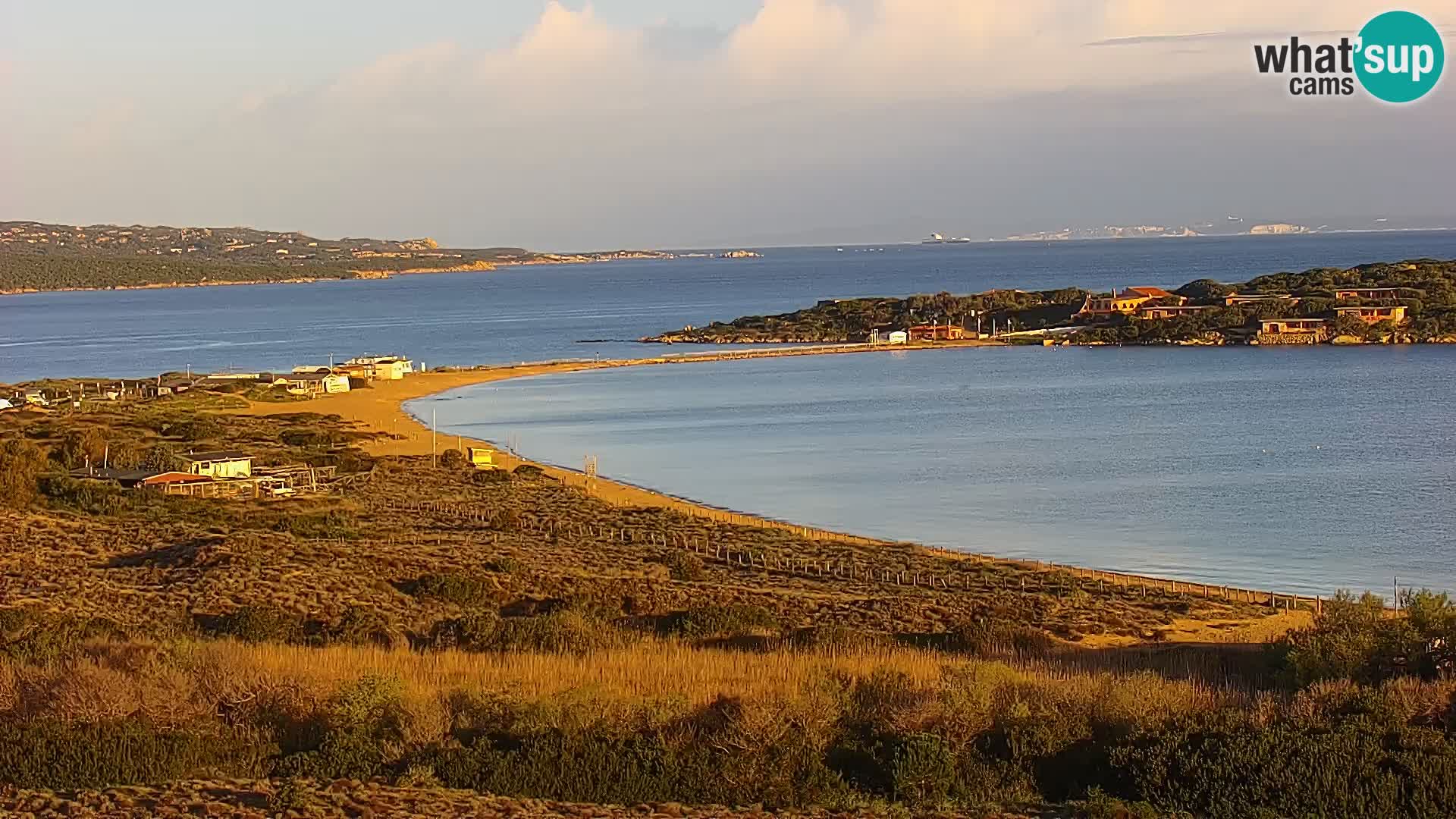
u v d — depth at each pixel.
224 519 62.38
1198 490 81.75
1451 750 22.17
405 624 38.06
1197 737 22.92
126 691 24.50
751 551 59.03
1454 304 192.88
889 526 71.75
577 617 37.78
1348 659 29.84
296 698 24.77
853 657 31.47
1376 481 83.50
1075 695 24.83
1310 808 21.22
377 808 20.59
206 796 21.17
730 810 21.41
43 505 66.12
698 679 27.16
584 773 22.03
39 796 21.09
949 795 22.38
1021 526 71.19
